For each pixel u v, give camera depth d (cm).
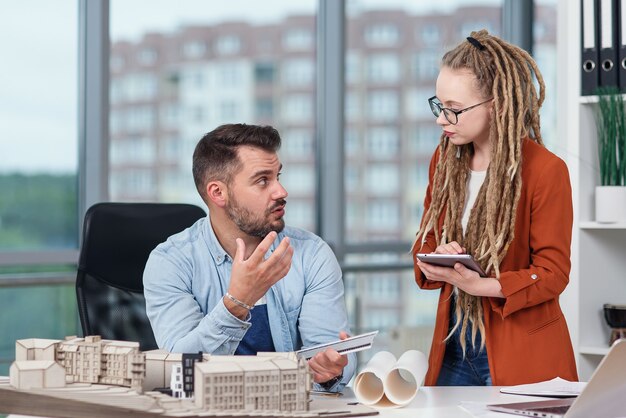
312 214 454
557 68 338
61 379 165
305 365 161
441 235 248
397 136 469
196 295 221
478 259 235
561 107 337
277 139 214
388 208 467
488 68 232
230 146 211
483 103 233
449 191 246
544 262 228
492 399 186
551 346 232
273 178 212
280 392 157
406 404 178
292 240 228
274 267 190
